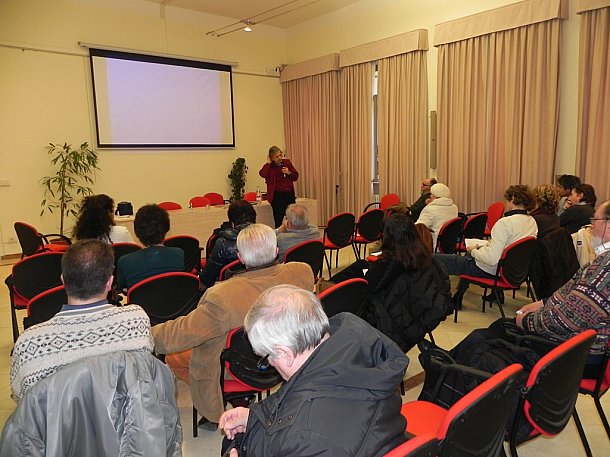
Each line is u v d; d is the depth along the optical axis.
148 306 2.28
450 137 6.01
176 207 6.02
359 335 1.02
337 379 0.93
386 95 6.71
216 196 6.85
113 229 3.25
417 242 2.23
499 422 1.26
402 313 2.21
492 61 5.46
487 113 5.58
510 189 3.54
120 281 2.56
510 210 3.49
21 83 5.88
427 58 6.24
